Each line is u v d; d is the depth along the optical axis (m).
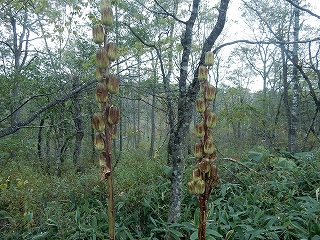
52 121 7.75
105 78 1.33
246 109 9.31
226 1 3.38
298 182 4.94
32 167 8.45
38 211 4.52
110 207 1.34
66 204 4.77
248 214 3.93
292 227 3.50
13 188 4.91
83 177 5.77
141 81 6.02
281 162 6.00
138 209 4.49
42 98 6.90
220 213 3.81
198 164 1.56
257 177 5.19
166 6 7.54
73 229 3.87
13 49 10.52
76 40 7.38
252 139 13.75
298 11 8.08
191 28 3.68
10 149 7.20
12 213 4.52
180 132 3.50
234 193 4.81
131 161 7.81
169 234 3.44
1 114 7.60
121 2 5.29
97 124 1.30
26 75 7.02
